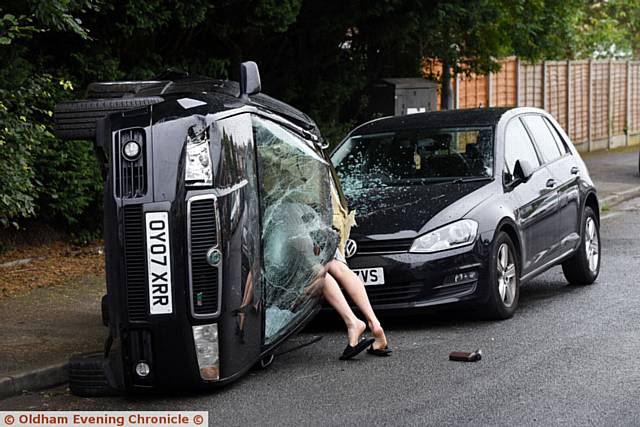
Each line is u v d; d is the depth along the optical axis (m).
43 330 13.10
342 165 14.99
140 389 10.45
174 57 20.75
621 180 33.75
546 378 10.77
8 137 14.28
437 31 26.47
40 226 18.42
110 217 10.18
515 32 31.69
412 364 11.56
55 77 17.23
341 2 22.45
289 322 11.39
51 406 10.44
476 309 13.52
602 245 20.67
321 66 24.34
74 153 17.55
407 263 12.90
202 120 10.30
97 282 16.17
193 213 10.13
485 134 14.86
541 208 14.76
